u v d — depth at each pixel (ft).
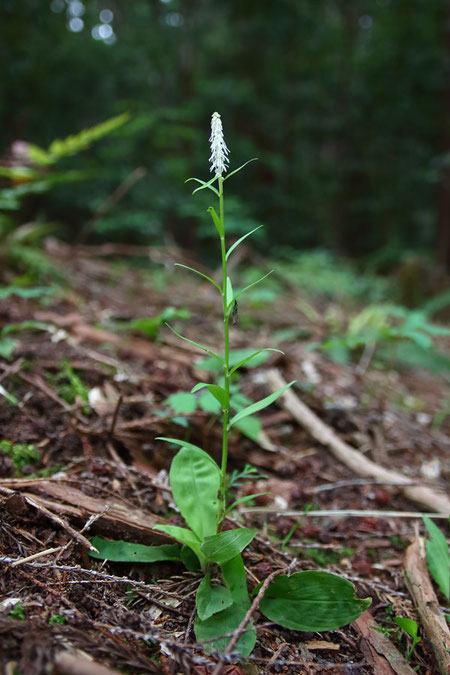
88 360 1.69
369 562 1.26
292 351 2.29
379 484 1.51
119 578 0.97
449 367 2.64
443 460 1.78
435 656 1.00
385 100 9.72
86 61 5.40
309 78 9.93
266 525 1.30
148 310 2.43
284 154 9.70
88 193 4.82
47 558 0.98
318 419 1.72
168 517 1.20
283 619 0.98
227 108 8.49
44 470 1.26
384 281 4.95
